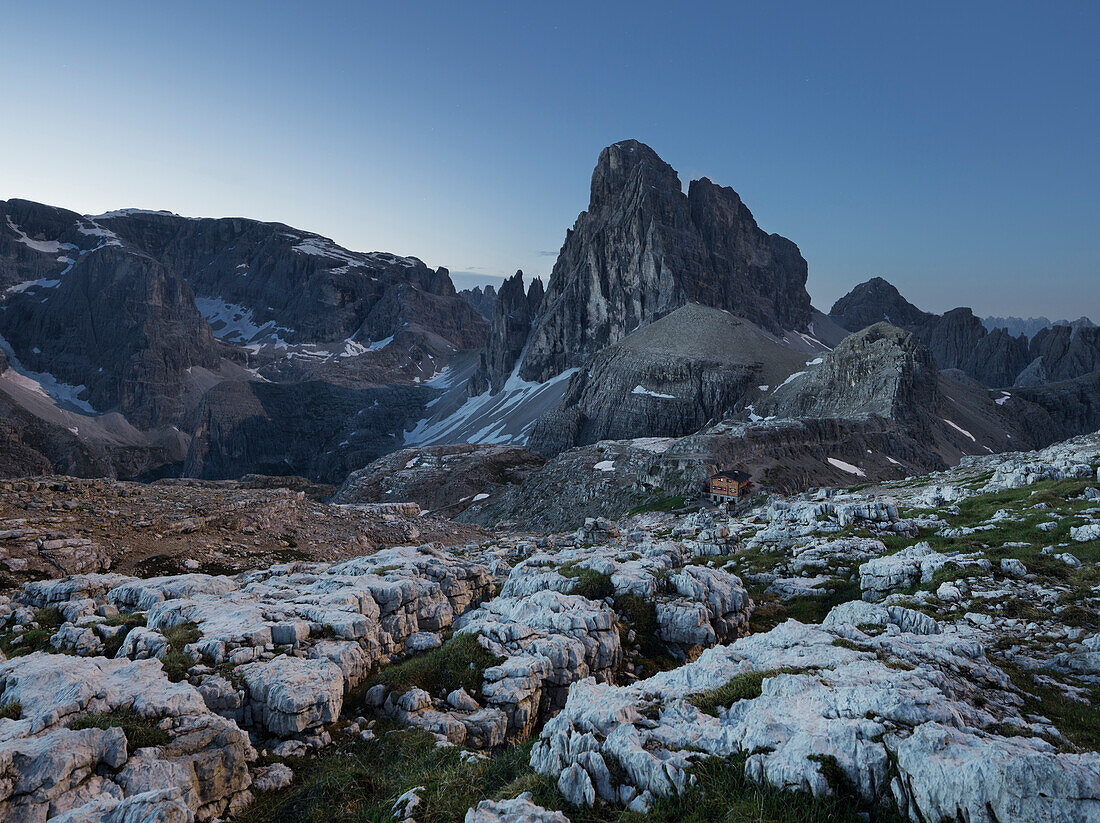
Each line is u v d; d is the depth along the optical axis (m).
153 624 23.83
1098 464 53.47
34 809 12.16
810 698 14.56
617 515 147.50
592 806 12.53
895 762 11.79
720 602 29.77
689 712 15.12
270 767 16.20
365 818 13.76
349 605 24.83
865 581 35.34
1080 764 10.59
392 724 19.20
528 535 78.69
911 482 88.62
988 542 38.81
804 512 57.56
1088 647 22.53
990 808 10.35
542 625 25.45
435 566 31.33
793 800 11.60
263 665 19.36
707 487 132.75
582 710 15.42
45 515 45.69
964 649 20.34
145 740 14.68
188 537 48.06
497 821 11.80
